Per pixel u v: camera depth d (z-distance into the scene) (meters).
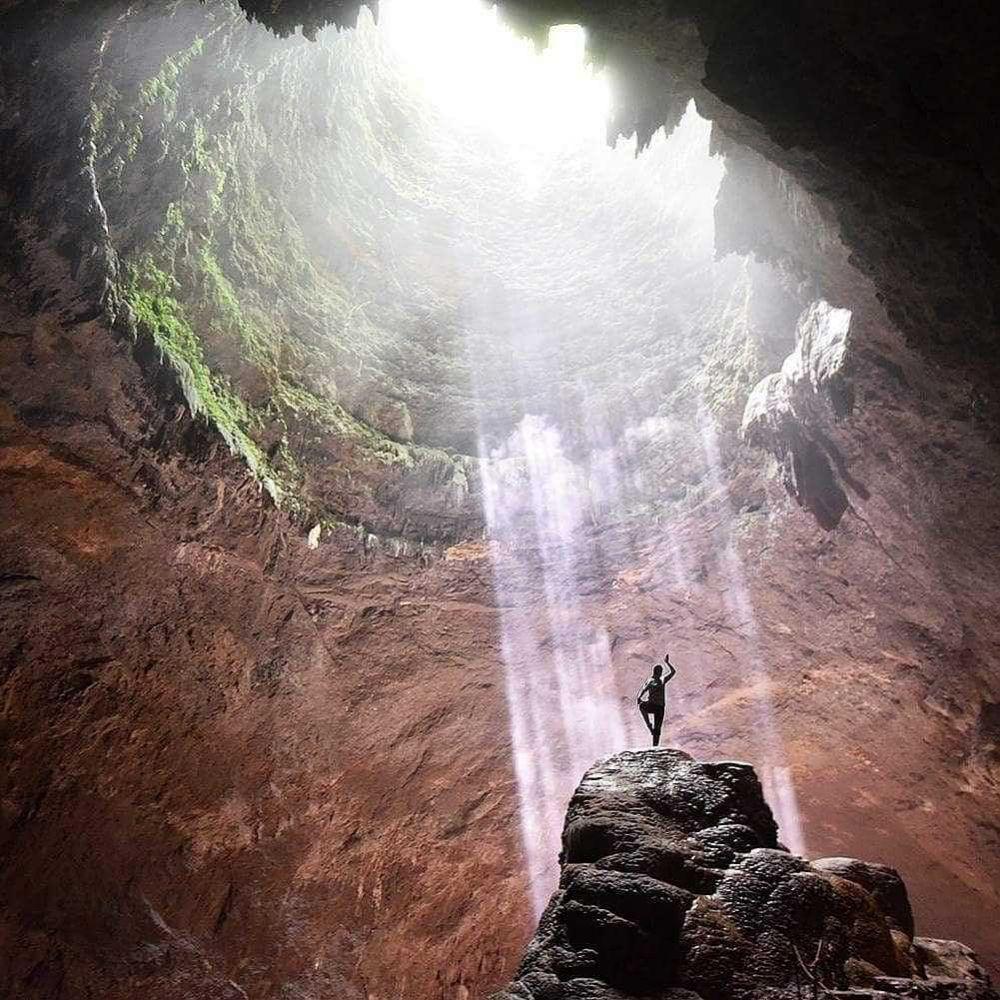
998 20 5.72
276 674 14.01
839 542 13.40
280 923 14.48
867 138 7.21
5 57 10.04
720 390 14.43
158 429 11.84
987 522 10.48
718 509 14.52
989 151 6.45
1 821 12.05
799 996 4.77
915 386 9.88
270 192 13.88
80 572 12.27
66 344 11.17
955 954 6.12
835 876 5.74
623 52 8.99
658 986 4.82
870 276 8.76
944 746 14.17
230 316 13.20
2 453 11.41
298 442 13.91
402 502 14.77
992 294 7.39
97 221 10.80
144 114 11.19
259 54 12.33
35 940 12.07
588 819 5.81
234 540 13.00
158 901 13.30
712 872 5.47
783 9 6.98
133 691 12.95
